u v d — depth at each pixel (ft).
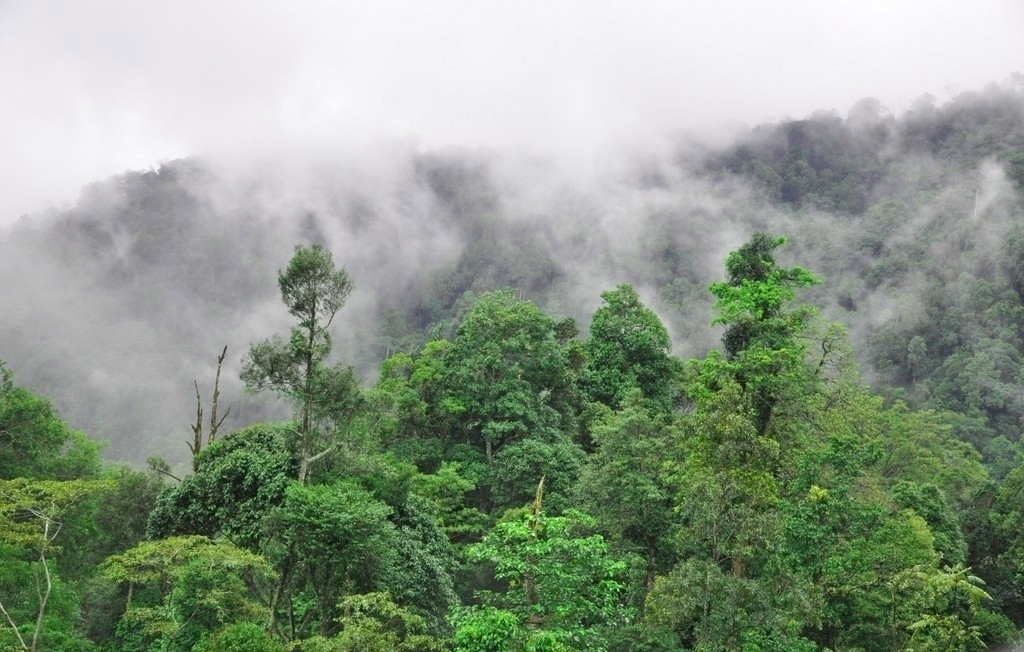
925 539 92.84
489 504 132.36
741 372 93.15
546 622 53.06
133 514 106.42
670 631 70.54
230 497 86.38
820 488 80.69
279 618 80.02
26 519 75.41
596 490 95.61
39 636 68.13
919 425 190.80
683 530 70.33
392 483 93.91
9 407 121.19
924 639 72.69
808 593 66.13
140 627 77.05
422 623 70.49
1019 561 127.95
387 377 170.91
